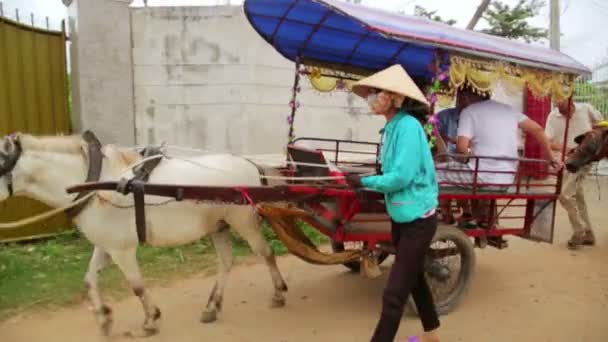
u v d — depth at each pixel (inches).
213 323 176.2
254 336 166.9
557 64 191.2
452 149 218.4
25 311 183.6
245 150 299.1
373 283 218.1
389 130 131.5
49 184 153.7
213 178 164.9
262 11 184.1
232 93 295.4
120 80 277.4
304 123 319.9
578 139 251.9
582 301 198.7
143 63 285.0
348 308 191.2
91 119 269.6
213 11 289.1
